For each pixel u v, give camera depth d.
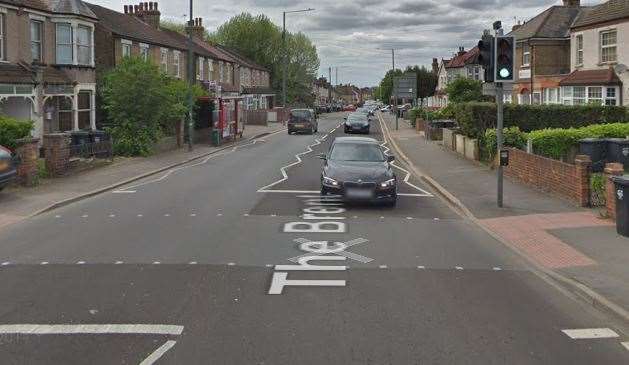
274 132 51.06
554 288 9.16
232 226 13.61
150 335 7.05
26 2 27.52
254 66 74.38
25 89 26.36
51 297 8.50
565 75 38.66
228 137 39.25
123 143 28.44
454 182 20.39
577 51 37.81
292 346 6.73
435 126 40.16
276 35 82.56
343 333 7.14
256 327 7.32
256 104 70.44
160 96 28.91
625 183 11.95
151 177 22.50
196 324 7.42
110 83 28.97
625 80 33.09
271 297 8.52
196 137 37.72
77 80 30.38
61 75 29.55
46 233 12.90
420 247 11.80
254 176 22.61
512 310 8.08
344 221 14.35
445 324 7.49
